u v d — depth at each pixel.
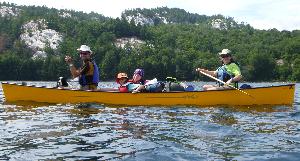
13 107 10.20
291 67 111.31
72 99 11.25
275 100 11.63
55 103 11.16
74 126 7.24
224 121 8.12
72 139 6.06
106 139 6.10
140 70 11.71
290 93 11.73
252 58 109.44
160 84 11.54
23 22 164.75
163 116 8.82
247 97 11.41
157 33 167.38
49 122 7.67
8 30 155.75
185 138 6.23
